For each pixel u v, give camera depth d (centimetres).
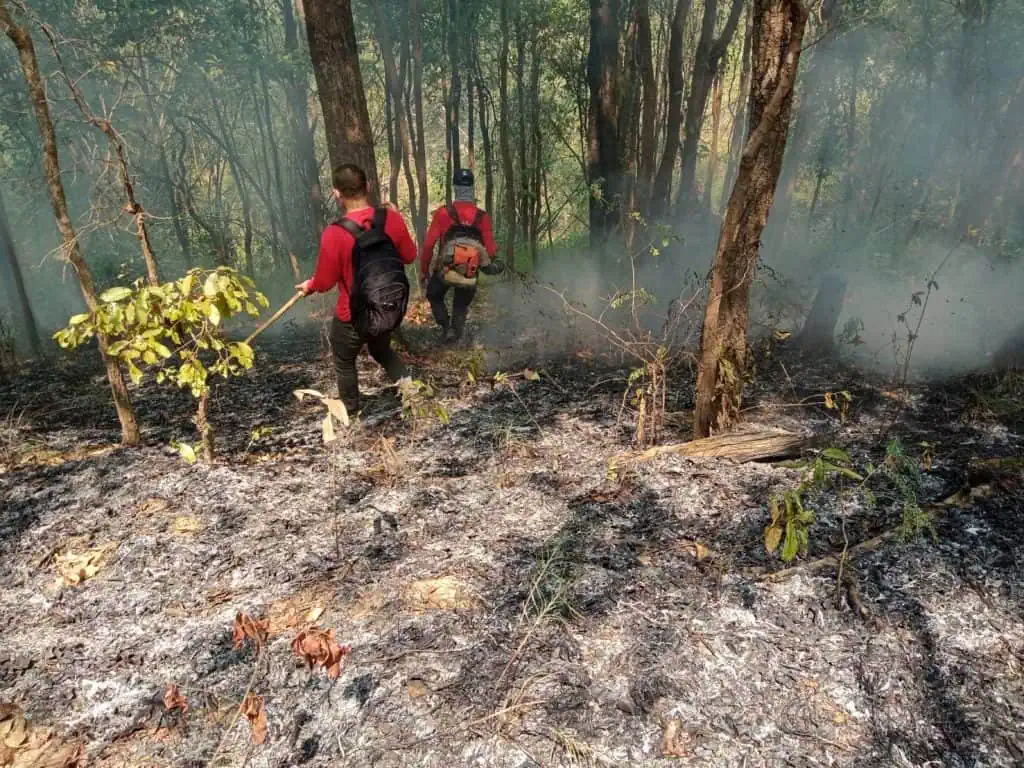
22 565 304
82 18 761
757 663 236
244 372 562
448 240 590
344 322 411
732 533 306
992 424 413
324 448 409
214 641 256
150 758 215
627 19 787
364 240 387
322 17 559
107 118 350
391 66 786
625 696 225
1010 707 217
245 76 805
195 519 330
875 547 288
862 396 470
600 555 294
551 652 242
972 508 311
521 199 968
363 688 232
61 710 231
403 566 292
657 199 792
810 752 206
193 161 1080
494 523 322
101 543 316
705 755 206
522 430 427
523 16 838
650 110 738
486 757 207
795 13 295
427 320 707
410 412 428
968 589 264
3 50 700
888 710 218
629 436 414
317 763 210
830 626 250
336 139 589
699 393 386
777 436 374
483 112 923
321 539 313
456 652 244
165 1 731
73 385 552
